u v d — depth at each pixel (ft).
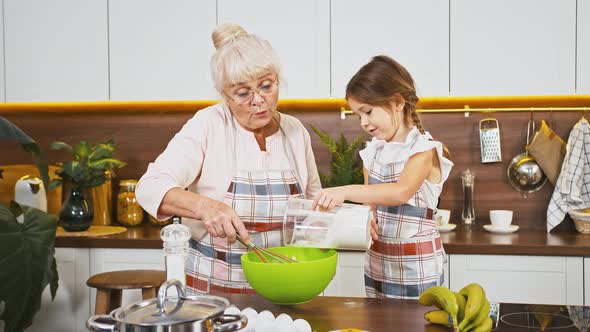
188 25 9.02
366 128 5.66
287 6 8.83
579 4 8.32
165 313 2.63
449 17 8.56
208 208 4.47
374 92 5.38
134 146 10.15
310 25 8.81
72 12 9.20
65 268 8.57
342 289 8.20
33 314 6.37
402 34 8.65
